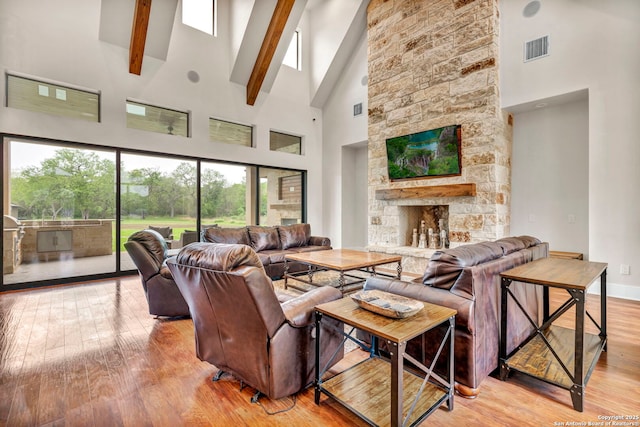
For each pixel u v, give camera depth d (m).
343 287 3.56
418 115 5.10
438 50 4.83
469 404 1.68
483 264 1.84
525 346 2.19
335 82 6.98
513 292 2.08
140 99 4.82
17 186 3.96
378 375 1.86
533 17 4.05
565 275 1.83
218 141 5.81
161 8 4.61
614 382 1.87
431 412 1.49
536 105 4.25
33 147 4.07
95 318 2.99
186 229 5.43
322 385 1.71
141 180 4.95
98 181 4.56
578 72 3.73
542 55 3.99
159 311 2.90
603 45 3.57
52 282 4.20
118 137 4.62
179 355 2.26
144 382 1.90
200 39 5.49
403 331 1.37
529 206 4.54
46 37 4.03
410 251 5.12
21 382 1.88
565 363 1.95
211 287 1.59
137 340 2.51
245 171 6.21
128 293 3.84
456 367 1.75
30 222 4.07
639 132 3.38
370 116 5.89
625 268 3.49
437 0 4.83
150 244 3.04
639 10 3.36
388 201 5.58
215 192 5.79
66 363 2.12
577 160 4.14
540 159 4.43
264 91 6.35
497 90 4.29
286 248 5.07
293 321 1.64
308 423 1.54
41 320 2.92
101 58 4.46
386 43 5.60
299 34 6.98
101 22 4.36
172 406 1.67
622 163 3.48
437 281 1.84
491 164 4.27
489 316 1.83
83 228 4.46
